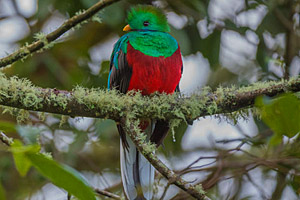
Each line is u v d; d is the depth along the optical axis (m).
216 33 11.69
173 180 6.04
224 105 6.98
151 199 7.83
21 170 3.30
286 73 10.88
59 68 11.40
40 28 11.35
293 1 12.02
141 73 8.20
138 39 8.28
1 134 5.62
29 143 3.63
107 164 12.13
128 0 11.41
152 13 8.95
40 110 6.46
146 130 8.11
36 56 11.31
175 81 8.40
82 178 3.32
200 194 5.95
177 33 11.25
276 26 11.88
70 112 6.60
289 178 9.65
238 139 9.60
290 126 4.87
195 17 11.56
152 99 7.20
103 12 10.87
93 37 11.96
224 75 12.18
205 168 10.45
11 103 6.24
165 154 11.53
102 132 11.09
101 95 6.71
